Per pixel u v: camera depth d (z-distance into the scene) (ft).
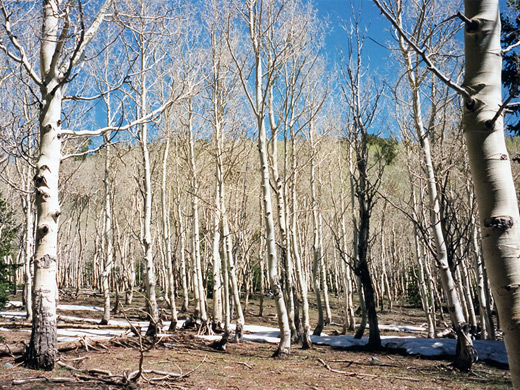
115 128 24.62
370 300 39.19
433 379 25.84
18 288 92.99
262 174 32.27
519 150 42.22
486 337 45.85
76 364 23.68
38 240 21.53
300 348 37.29
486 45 6.55
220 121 41.96
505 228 5.98
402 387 23.68
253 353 33.71
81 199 79.00
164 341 35.40
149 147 51.39
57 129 22.45
